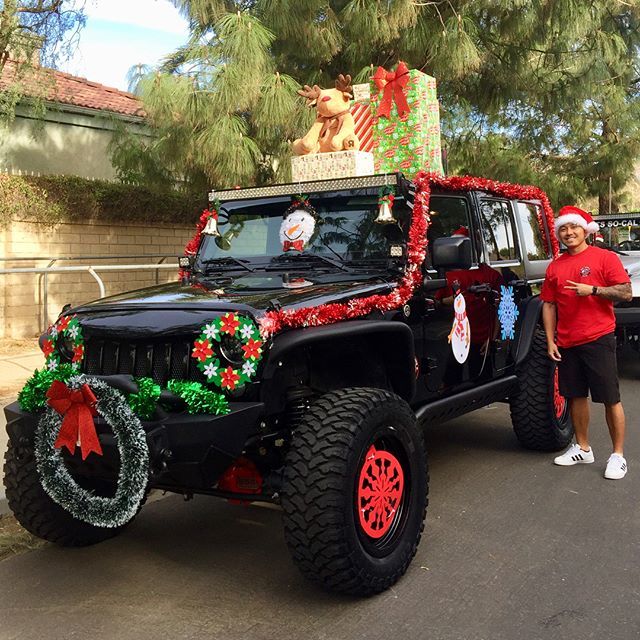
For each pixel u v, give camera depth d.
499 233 5.41
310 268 4.38
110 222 11.95
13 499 3.79
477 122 11.33
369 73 8.75
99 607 3.35
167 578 3.64
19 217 10.63
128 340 3.44
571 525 4.20
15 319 10.73
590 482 4.95
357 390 3.51
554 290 5.13
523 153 12.24
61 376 3.38
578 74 10.52
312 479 3.15
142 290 4.28
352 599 3.36
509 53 10.09
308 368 3.73
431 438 6.23
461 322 4.64
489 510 4.47
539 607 3.25
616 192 14.41
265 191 4.72
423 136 5.05
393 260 4.18
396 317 3.97
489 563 3.71
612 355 4.97
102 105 12.79
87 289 11.73
